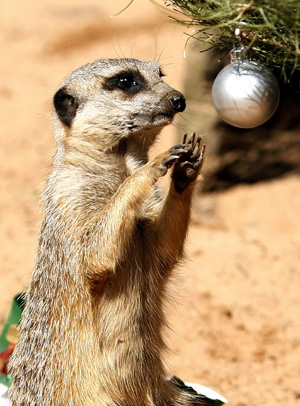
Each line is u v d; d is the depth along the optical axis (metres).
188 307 14.00
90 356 8.69
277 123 17.66
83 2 34.69
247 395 11.64
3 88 26.27
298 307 13.93
